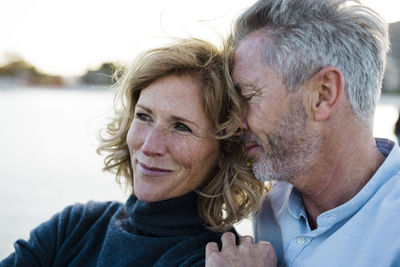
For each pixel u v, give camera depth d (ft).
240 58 4.11
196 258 4.19
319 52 3.79
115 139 5.21
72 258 4.86
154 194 4.40
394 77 37.78
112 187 13.79
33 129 27.04
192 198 4.68
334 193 4.06
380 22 4.00
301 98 3.86
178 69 4.14
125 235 4.60
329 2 3.96
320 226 3.84
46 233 5.02
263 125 4.02
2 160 17.11
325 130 3.89
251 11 4.17
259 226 5.01
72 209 5.26
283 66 3.85
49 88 96.02
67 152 19.79
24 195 12.36
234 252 3.91
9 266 4.75
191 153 4.24
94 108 44.80
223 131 4.27
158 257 4.41
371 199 3.63
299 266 3.95
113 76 5.62
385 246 3.37
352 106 3.83
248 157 4.41
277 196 4.98
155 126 4.23
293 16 3.92
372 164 3.93
